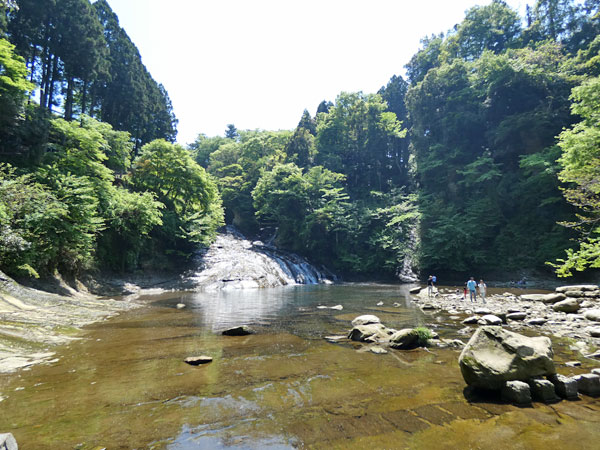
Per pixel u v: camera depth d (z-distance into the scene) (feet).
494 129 139.23
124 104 151.94
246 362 25.67
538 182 112.27
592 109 68.85
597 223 57.11
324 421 15.62
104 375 22.18
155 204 96.94
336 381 21.31
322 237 161.17
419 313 51.83
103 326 40.50
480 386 19.07
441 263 130.52
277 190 157.58
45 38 112.88
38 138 83.46
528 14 191.62
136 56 174.09
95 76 125.39
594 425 15.11
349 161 207.21
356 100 211.82
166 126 188.96
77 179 66.44
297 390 19.72
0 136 77.20
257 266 123.95
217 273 112.88
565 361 24.67
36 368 23.45
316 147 213.66
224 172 247.50
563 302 48.70
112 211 84.84
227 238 169.58
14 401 17.56
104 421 15.39
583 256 44.24
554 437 14.02
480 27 185.16
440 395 18.89
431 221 139.13
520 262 113.19
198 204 141.38
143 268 103.09
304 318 47.70
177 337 34.81
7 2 82.23
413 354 28.12
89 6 125.49
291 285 123.75
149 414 16.25
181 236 114.93
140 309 57.26
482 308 55.01
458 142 150.82
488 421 15.60
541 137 122.52
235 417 16.02
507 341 20.12
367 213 157.28
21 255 51.75
